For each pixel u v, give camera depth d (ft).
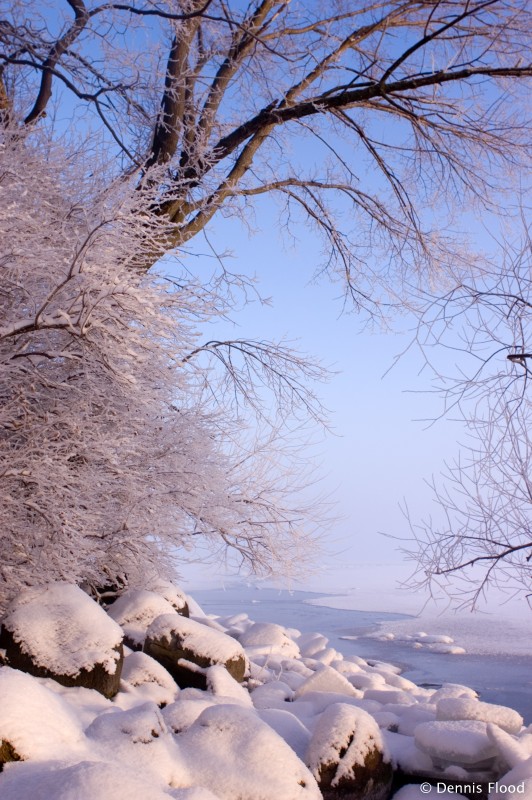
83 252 16.93
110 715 13.37
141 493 22.30
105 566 24.13
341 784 14.78
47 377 20.57
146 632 21.74
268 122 32.37
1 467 18.61
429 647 48.11
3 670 12.61
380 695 23.39
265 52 32.24
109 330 17.08
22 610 17.95
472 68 27.86
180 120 29.94
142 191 20.76
